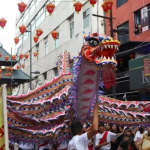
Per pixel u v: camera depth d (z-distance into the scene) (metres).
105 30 16.08
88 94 4.36
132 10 14.55
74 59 4.60
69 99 4.85
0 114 3.70
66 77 5.58
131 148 7.18
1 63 19.00
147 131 7.23
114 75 3.83
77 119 4.80
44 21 24.05
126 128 6.56
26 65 28.11
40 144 5.41
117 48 3.55
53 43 22.42
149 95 12.55
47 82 5.68
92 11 16.69
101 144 5.82
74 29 19.14
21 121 5.04
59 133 5.02
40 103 5.20
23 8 7.25
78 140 3.39
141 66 12.25
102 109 5.53
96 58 3.71
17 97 5.41
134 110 5.80
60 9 21.28
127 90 13.77
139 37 13.91
